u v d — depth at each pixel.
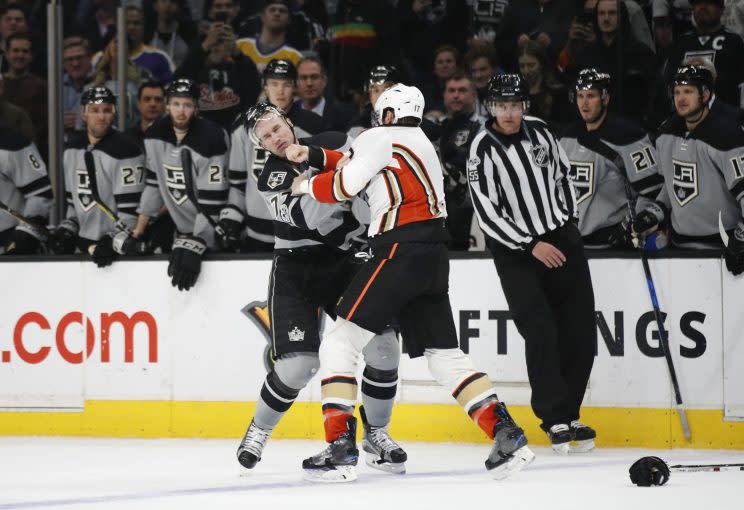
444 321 14.09
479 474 14.85
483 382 13.87
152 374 19.62
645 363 18.03
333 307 14.97
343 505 12.18
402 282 13.66
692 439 17.88
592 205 19.72
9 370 20.11
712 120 18.56
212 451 17.78
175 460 16.69
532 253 16.66
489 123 17.14
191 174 20.73
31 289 20.05
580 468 15.38
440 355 14.04
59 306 19.95
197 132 20.78
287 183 14.23
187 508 12.15
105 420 19.80
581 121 19.80
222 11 25.45
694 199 18.83
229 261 19.33
